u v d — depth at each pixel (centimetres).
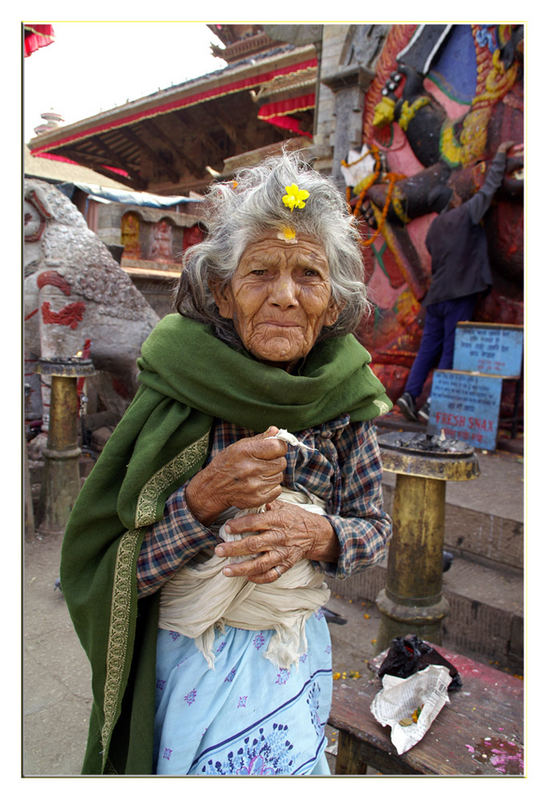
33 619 286
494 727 153
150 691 102
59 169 1390
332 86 624
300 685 105
